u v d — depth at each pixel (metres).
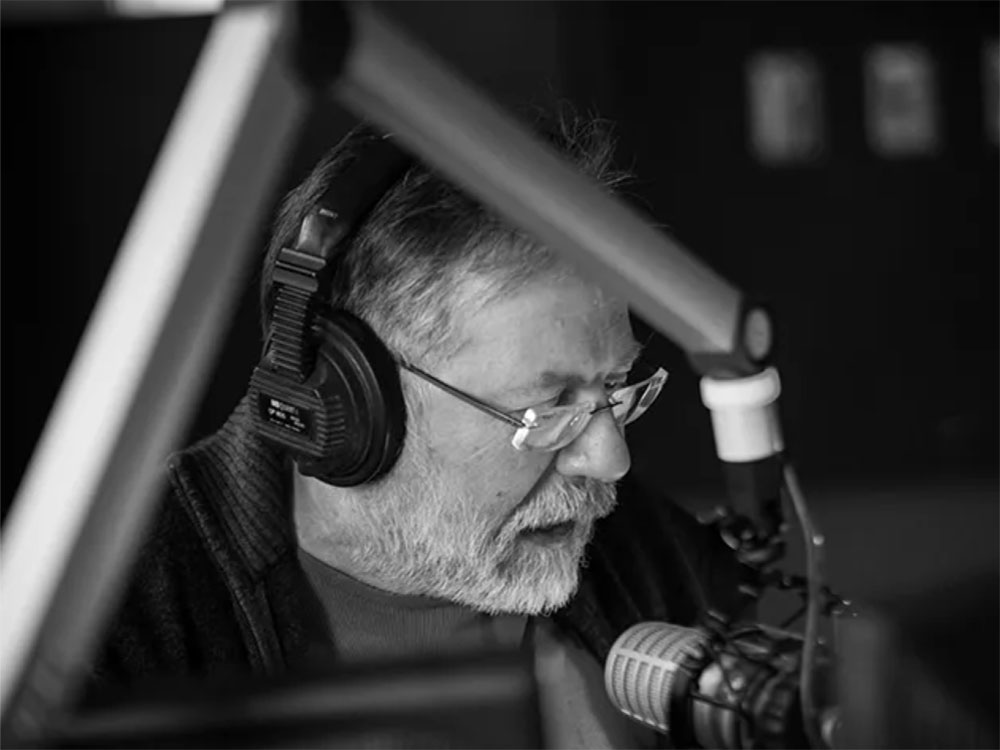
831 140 6.37
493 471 1.45
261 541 1.54
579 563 1.53
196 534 1.55
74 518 0.60
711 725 1.00
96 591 0.61
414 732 0.89
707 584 1.66
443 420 1.43
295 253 1.32
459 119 0.64
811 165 6.38
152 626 1.50
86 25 5.36
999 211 6.48
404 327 1.42
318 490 1.52
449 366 1.42
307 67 0.60
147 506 0.62
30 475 0.63
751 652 1.01
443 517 1.47
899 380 6.65
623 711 1.07
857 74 6.37
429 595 1.54
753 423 0.88
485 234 1.39
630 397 1.48
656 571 1.64
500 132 0.65
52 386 5.33
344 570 1.54
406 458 1.46
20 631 0.60
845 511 6.07
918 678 1.04
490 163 0.65
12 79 5.35
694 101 6.21
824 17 6.29
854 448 6.52
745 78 6.23
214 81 0.60
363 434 1.33
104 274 5.43
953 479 6.35
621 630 1.58
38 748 0.63
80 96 5.37
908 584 5.29
